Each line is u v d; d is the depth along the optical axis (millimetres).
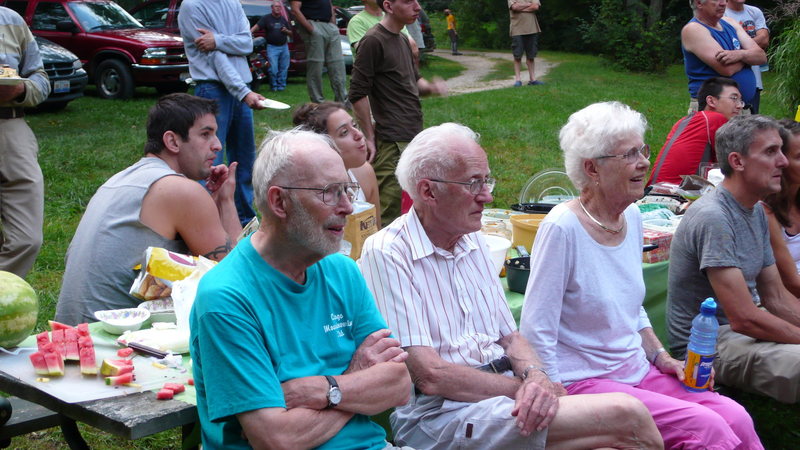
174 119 3465
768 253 3713
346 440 2385
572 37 29438
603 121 3037
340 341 2455
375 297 2826
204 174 3584
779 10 9180
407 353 2633
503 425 2674
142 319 2830
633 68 22438
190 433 3055
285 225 2264
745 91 6801
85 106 12656
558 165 9625
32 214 4973
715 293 3525
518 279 3572
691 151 5590
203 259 3086
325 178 2250
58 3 13938
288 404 2248
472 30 32312
